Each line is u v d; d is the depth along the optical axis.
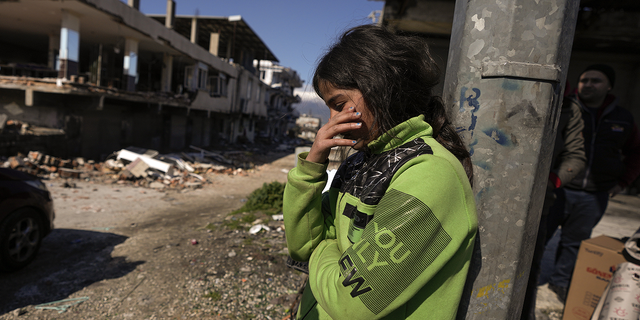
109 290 3.03
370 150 0.84
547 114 0.83
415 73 0.78
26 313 2.67
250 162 17.98
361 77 0.74
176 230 5.20
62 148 11.26
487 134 0.85
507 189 0.85
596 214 2.77
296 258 1.00
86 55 17.61
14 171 3.73
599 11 3.84
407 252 0.62
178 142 19.02
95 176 10.05
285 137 44.16
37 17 10.81
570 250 2.87
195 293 2.91
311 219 0.94
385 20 3.82
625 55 5.25
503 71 0.82
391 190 0.68
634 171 2.79
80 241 4.56
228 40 23.88
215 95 20.44
